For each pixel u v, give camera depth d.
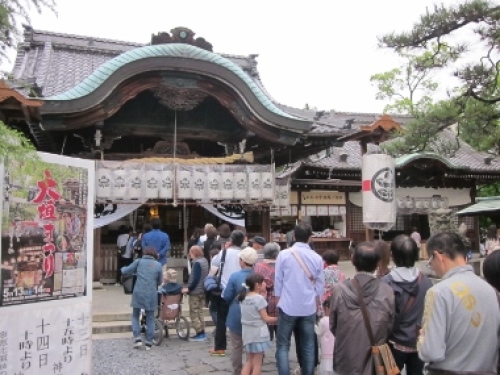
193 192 14.49
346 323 4.28
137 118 16.25
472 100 10.44
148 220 18.03
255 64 23.88
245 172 14.95
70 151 17.39
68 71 18.95
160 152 16.34
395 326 4.51
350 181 21.83
